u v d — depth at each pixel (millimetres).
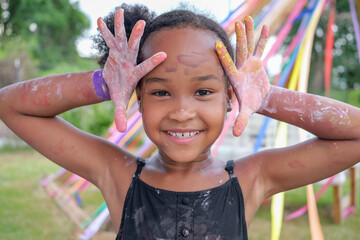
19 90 1217
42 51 16031
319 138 1207
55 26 17109
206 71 1061
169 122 1072
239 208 1177
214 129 1091
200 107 1066
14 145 8148
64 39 17797
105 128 8008
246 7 2342
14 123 1236
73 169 1305
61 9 17656
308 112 1136
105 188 1271
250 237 3133
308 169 1195
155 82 1069
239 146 3805
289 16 2605
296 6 2557
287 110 1143
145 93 1100
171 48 1072
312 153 1190
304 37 2441
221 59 1061
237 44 1084
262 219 3621
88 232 2949
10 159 7117
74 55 17594
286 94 1151
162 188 1183
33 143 1263
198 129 1082
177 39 1081
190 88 1062
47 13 16703
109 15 1311
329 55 3336
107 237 2842
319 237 1668
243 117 1068
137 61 1168
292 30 8805
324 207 4051
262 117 3709
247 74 1093
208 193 1166
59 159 1281
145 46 1142
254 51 1122
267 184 1256
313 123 1137
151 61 1030
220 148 3832
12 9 16125
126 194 1213
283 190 1271
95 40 1328
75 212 3582
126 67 1076
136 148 6504
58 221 3508
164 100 1076
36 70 9914
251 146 3750
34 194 4469
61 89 1185
